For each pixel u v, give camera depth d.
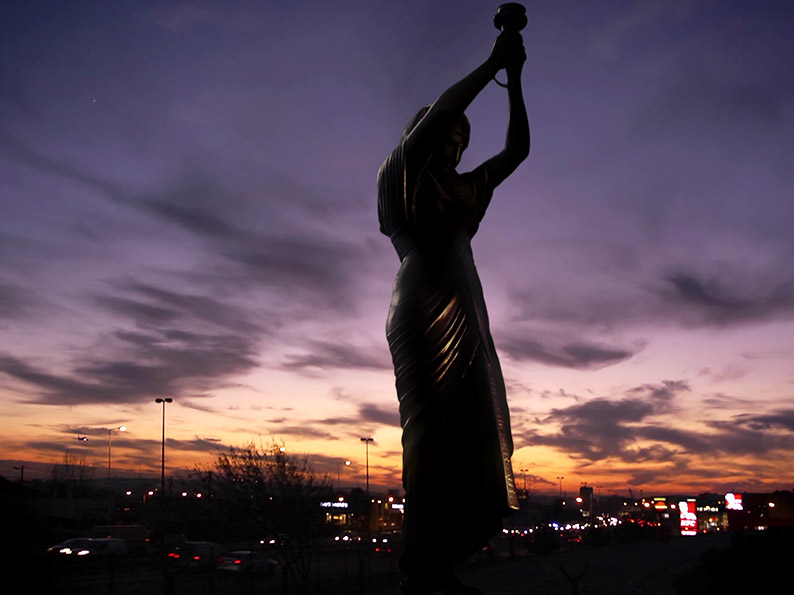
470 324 7.77
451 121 7.92
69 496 94.31
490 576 40.16
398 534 87.94
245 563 44.88
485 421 7.64
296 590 33.31
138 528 66.69
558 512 127.56
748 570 34.38
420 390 7.55
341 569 48.72
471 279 7.99
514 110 8.77
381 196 8.29
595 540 82.69
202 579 43.31
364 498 99.44
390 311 7.93
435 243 7.94
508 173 8.92
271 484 34.16
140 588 37.00
